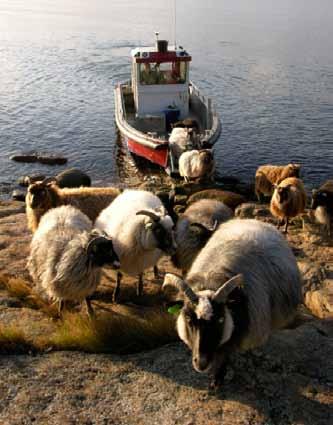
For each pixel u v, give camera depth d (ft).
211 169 59.98
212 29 268.62
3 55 173.06
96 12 371.15
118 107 79.00
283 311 20.39
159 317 23.48
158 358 21.21
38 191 33.17
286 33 256.32
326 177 72.54
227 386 19.45
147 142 65.00
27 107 108.06
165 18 333.01
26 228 37.14
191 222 27.73
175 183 63.93
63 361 21.07
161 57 72.23
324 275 28.63
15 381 19.74
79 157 79.56
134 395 19.07
